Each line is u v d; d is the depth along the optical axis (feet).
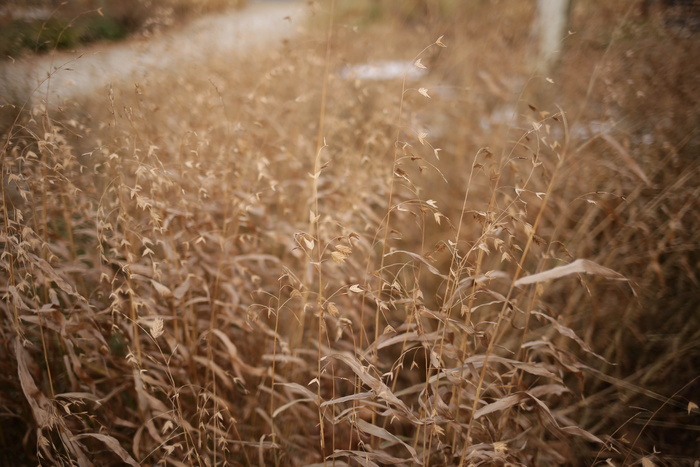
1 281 3.67
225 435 3.46
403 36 9.56
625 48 5.14
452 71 7.93
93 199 4.15
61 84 4.15
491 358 3.12
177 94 5.36
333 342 4.41
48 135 3.36
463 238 5.00
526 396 2.94
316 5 4.75
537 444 3.34
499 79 6.70
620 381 4.06
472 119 6.40
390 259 5.09
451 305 2.97
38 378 3.42
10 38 4.56
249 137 4.67
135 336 3.43
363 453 2.97
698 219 4.23
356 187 4.52
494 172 3.13
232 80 6.17
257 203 4.23
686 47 5.15
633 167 3.53
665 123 4.87
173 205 4.09
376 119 5.41
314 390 4.12
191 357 3.63
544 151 5.25
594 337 4.51
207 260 4.09
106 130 4.13
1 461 3.64
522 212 3.14
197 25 6.48
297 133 5.53
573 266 2.80
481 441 3.17
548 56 6.24
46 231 3.72
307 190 4.96
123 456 3.02
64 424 3.04
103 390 4.03
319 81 6.47
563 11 6.81
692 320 4.29
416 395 4.33
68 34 4.88
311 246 2.84
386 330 3.05
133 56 5.04
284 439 3.68
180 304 3.79
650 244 4.32
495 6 8.21
